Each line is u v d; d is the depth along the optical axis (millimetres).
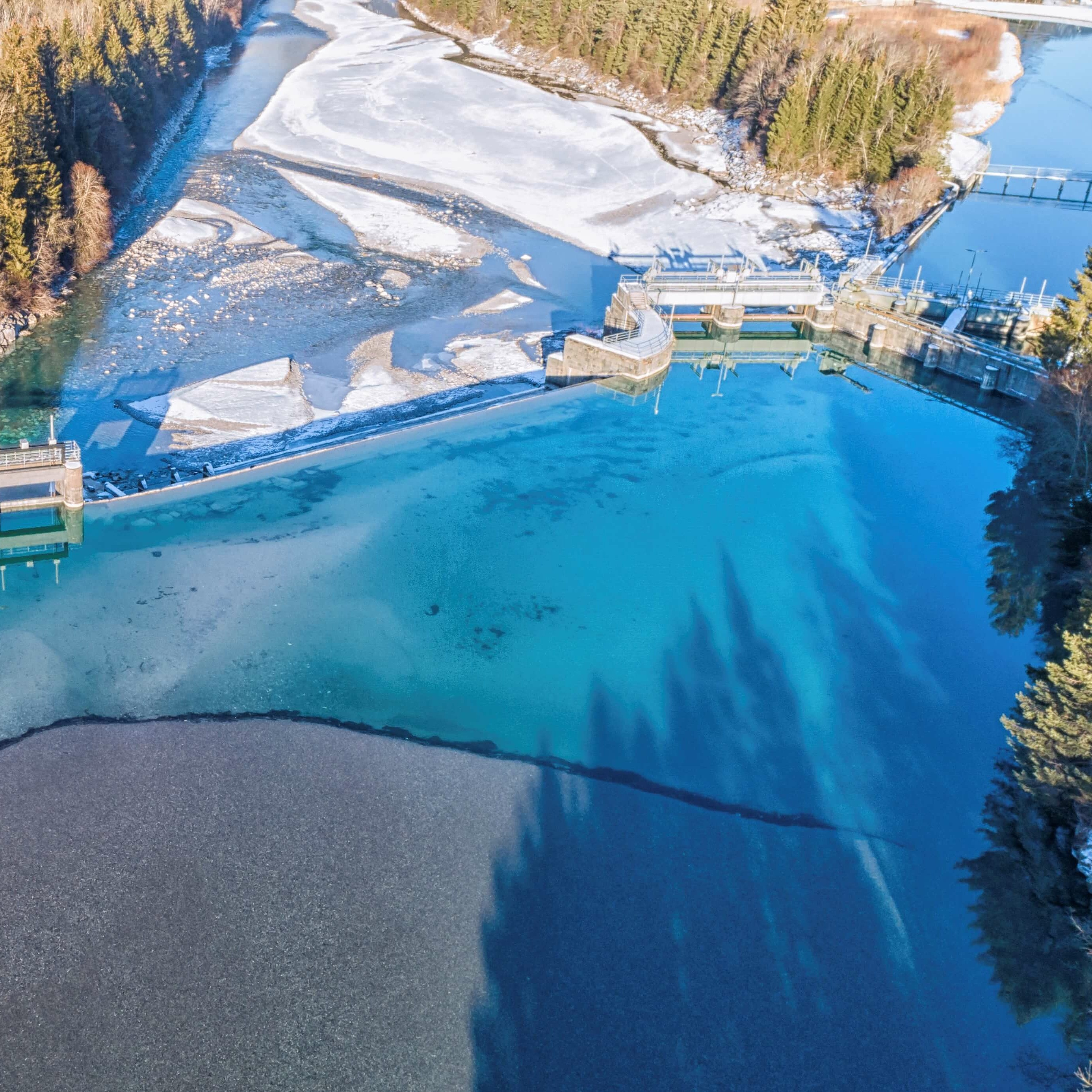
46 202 83375
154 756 39656
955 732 44406
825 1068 31000
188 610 47781
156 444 64188
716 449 65938
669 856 37250
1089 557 52562
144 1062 29516
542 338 80750
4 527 53312
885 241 101188
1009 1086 30891
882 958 34344
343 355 76250
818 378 78688
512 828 37812
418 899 34719
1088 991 33594
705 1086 30266
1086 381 62688
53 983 31266
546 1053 30625
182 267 89375
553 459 63219
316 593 49656
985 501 62500
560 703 44312
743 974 33375
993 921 35812
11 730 40438
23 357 73562
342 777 39344
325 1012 31109
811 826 39219
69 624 46250
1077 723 38156
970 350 77375
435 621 48562
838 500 61375
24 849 35281
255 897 34281
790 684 46500
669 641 48562
